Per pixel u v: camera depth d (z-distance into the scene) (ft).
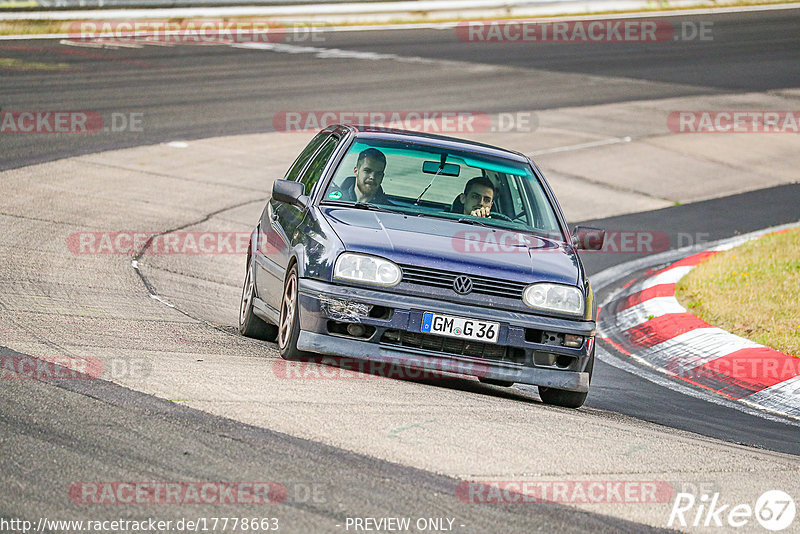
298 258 75.25
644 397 87.92
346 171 83.71
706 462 61.21
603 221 176.76
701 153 232.73
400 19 392.88
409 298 71.67
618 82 305.32
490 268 73.46
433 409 65.51
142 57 286.87
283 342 77.20
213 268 126.31
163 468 49.80
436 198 82.74
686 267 143.95
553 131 240.53
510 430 62.49
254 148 199.82
